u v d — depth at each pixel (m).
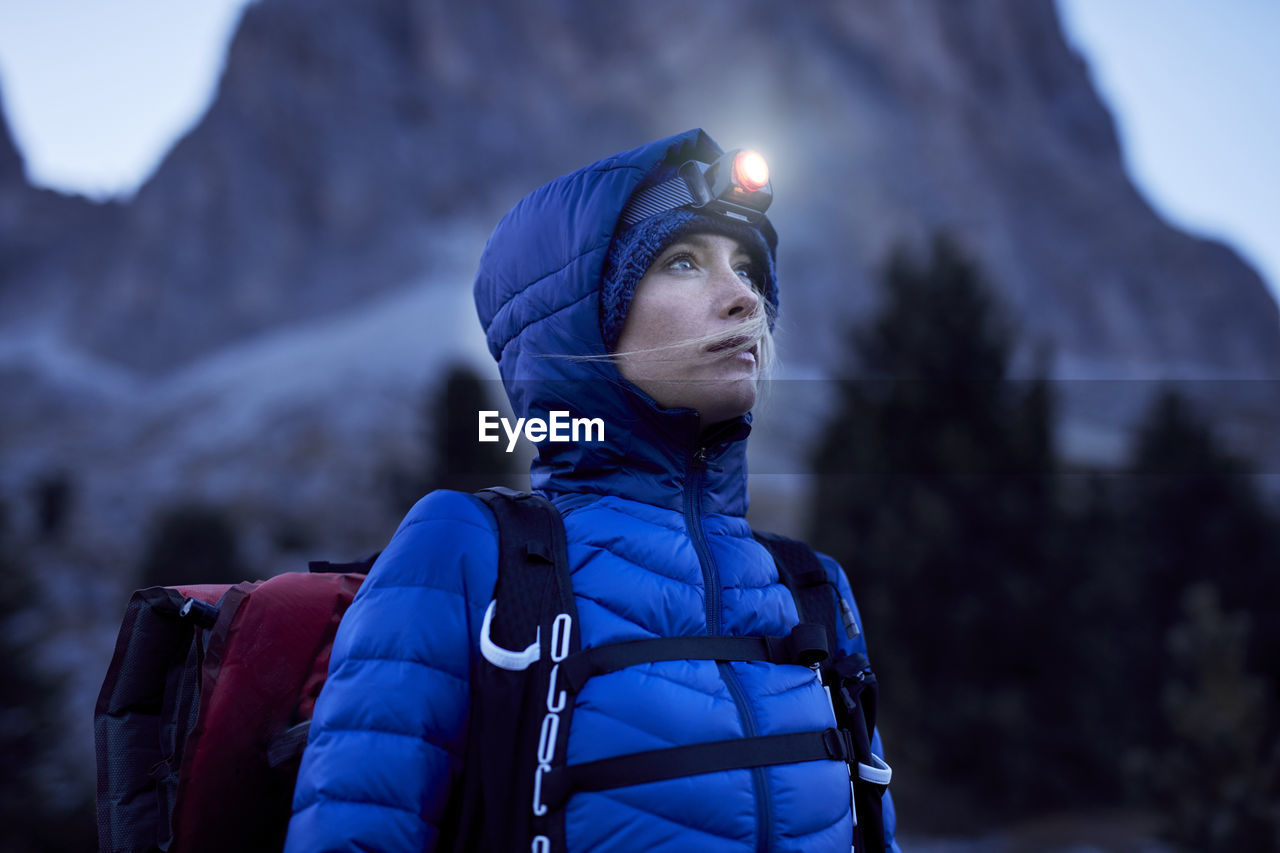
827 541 13.47
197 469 57.09
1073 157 140.12
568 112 127.31
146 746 0.98
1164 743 12.66
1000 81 143.62
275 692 0.97
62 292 109.12
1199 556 14.30
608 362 1.07
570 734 0.88
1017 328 14.08
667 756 0.87
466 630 0.93
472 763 0.90
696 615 0.99
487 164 119.88
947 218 110.38
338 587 1.07
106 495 51.47
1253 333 123.19
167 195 111.88
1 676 8.89
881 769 1.08
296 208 113.00
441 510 1.01
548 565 0.98
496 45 131.25
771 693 0.98
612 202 1.07
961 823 11.46
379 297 101.88
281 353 89.19
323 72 121.19
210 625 1.00
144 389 92.31
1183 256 129.25
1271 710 11.66
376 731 0.87
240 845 0.95
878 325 14.16
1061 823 11.41
